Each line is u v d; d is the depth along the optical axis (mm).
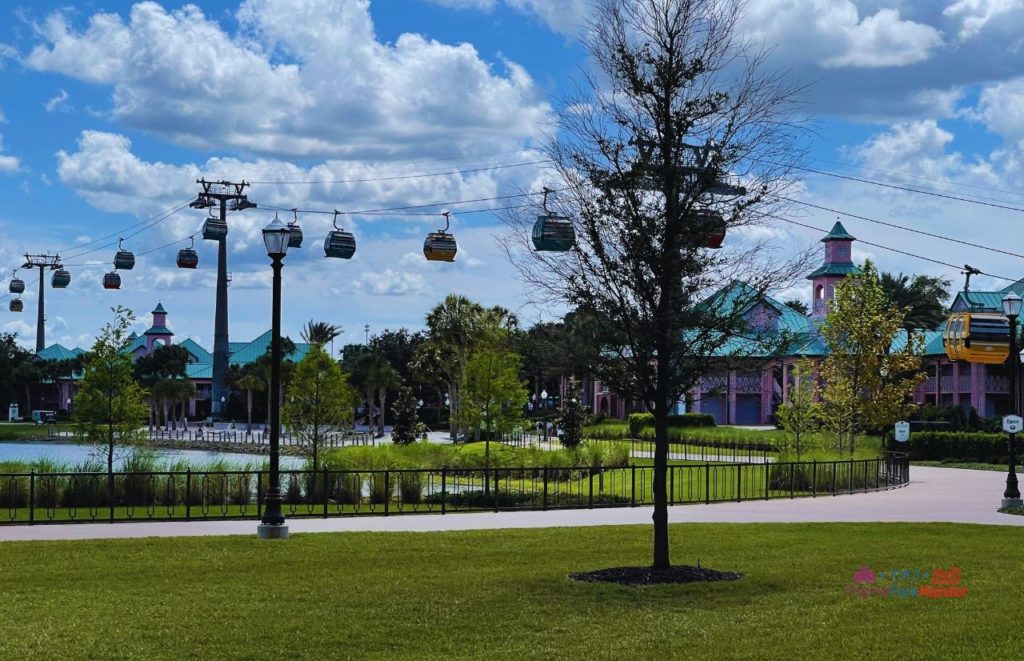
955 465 51438
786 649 11031
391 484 31219
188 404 140375
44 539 19797
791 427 47312
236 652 11078
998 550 18844
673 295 15703
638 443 66250
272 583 15086
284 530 20312
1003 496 30438
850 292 47438
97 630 11969
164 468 34062
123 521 23672
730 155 15828
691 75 15641
